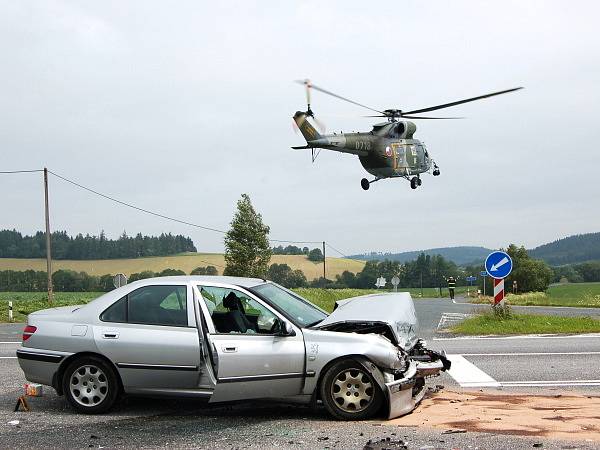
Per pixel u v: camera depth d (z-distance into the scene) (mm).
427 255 129000
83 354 8227
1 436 7055
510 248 96438
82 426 7496
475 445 6203
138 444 6641
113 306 8352
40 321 8531
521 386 9633
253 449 6348
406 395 7777
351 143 31297
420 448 6137
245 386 7617
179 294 8258
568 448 6020
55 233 115500
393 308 8773
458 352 13383
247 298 8148
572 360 11984
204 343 7930
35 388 9148
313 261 123750
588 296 56500
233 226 58906
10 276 100625
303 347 7703
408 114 32750
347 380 7613
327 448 6312
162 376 7996
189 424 7523
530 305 47062
